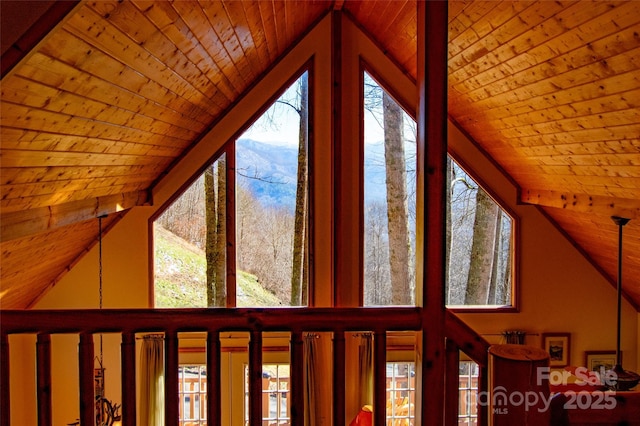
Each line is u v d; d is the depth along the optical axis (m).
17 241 3.36
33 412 5.12
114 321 1.75
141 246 5.27
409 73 5.32
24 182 2.53
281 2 3.71
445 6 1.89
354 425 4.97
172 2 2.17
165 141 4.25
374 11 4.67
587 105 3.31
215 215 5.33
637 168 3.51
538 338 5.79
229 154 5.29
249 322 1.81
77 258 5.24
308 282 5.39
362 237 5.41
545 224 5.74
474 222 5.76
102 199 4.01
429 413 1.88
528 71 3.47
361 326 1.85
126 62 2.32
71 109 2.28
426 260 1.88
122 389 1.77
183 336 5.33
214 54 3.34
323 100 5.31
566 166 4.34
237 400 5.37
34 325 1.72
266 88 5.26
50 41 1.71
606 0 2.37
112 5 1.82
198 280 5.34
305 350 5.23
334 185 5.30
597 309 5.82
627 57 2.62
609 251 5.30
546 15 2.80
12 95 1.82
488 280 5.79
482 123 4.93
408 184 5.47
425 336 1.87
